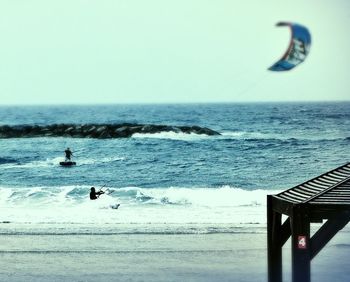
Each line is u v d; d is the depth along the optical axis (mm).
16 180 113375
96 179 114000
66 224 63000
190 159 134000
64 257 48719
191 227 60938
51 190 85500
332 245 51844
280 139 157375
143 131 167250
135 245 52844
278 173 121562
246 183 111688
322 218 27031
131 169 124000
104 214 69125
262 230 59125
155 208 74125
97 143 159875
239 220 64750
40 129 184500
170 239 55344
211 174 118625
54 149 156125
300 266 26906
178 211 71500
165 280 41906
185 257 48375
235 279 41969
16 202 78688
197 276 42688
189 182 110375
